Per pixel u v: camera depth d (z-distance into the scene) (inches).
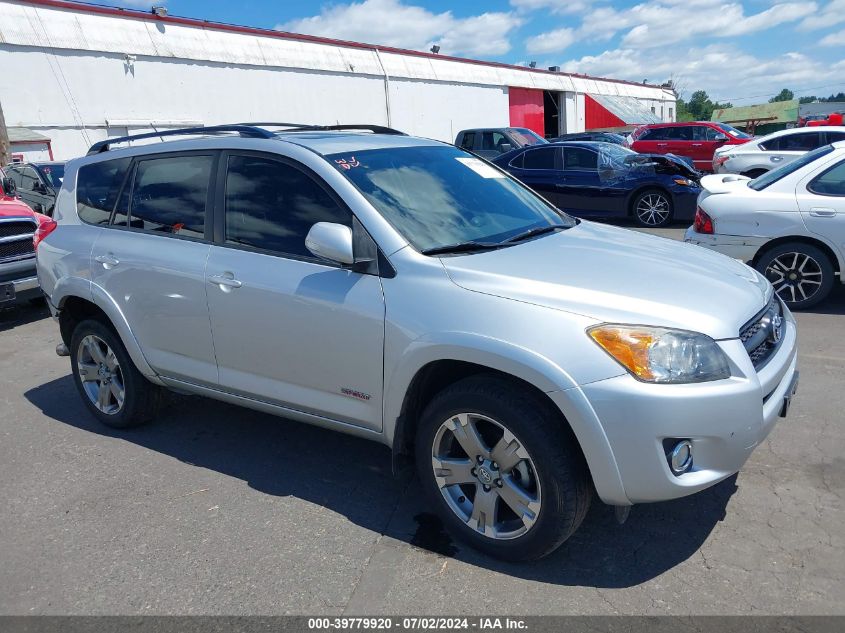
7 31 673.0
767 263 263.4
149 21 810.2
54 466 161.0
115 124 762.8
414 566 118.0
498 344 108.3
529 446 108.6
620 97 1855.3
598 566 116.1
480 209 145.8
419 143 161.6
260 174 143.6
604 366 103.0
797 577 110.4
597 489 106.1
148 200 163.3
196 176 153.9
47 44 701.9
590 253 130.2
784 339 127.7
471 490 124.6
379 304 121.9
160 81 806.5
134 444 171.6
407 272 121.4
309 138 149.2
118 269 162.9
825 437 157.0
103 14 765.3
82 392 184.4
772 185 263.7
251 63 906.7
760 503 132.1
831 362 205.9
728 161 562.3
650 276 119.4
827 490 135.2
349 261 121.2
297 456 162.4
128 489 148.6
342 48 1053.8
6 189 356.2
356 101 1066.7
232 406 194.7
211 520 134.9
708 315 109.5
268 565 119.7
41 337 280.5
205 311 147.0
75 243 174.4
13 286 284.4
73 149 729.6
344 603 109.3
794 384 124.0
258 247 141.2
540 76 1521.9
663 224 484.4
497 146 723.4
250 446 168.4
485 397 111.7
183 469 157.2
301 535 128.7
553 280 114.7
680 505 133.3
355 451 164.1
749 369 107.9
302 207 136.5
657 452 102.5
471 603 108.1
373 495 143.0
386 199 132.8
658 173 484.1
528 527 112.4
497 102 1376.7
